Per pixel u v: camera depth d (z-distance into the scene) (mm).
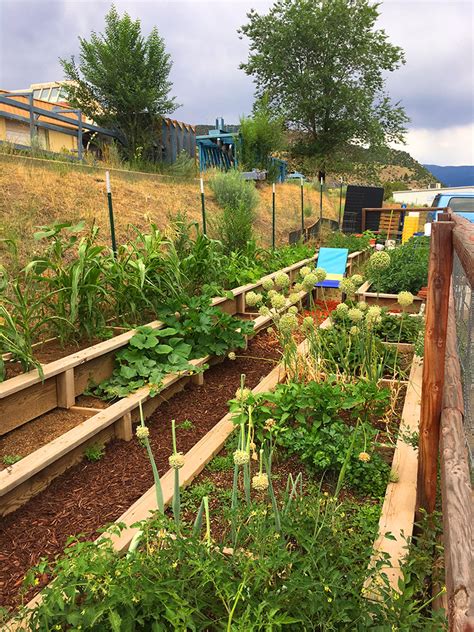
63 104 15805
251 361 5441
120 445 3621
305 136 35062
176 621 1480
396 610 1697
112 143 13266
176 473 2039
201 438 3746
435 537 2379
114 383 4176
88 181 8688
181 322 5145
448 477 1633
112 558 1691
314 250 11281
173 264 5570
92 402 3979
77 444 3193
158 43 14203
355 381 4027
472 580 983
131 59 13969
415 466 3043
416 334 5238
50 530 2699
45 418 3645
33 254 4965
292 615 1628
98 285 4664
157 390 4059
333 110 32844
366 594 1869
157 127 15180
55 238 4551
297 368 4023
